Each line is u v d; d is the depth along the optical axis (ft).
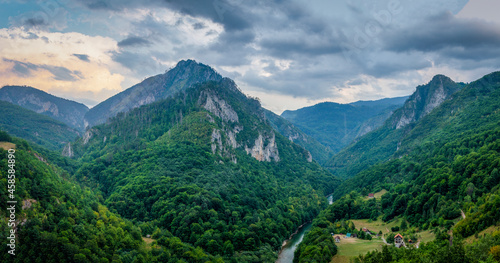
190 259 588.50
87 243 515.91
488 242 406.21
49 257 468.75
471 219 520.42
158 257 579.48
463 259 380.37
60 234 502.79
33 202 526.16
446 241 506.48
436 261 386.73
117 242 578.25
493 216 488.02
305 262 572.92
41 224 499.92
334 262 568.82
